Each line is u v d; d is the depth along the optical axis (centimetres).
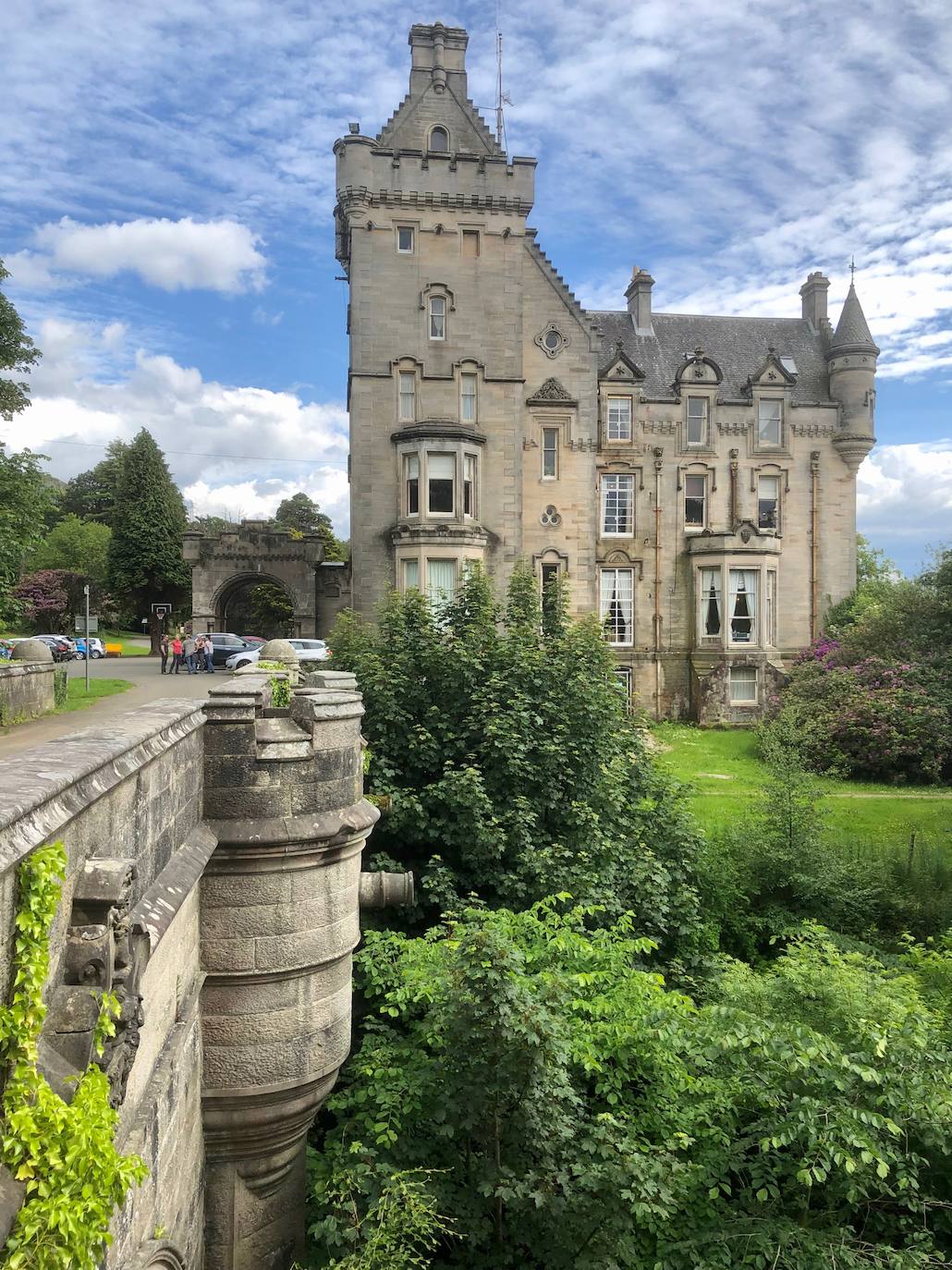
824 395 4084
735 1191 948
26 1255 300
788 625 3981
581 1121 920
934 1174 921
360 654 1692
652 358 4062
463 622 1731
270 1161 808
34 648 1619
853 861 1908
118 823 452
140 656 5034
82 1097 341
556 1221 805
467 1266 841
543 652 1675
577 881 1387
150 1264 476
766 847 1889
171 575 6344
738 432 3938
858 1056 889
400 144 3272
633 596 3859
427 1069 902
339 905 819
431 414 3225
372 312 3189
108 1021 373
